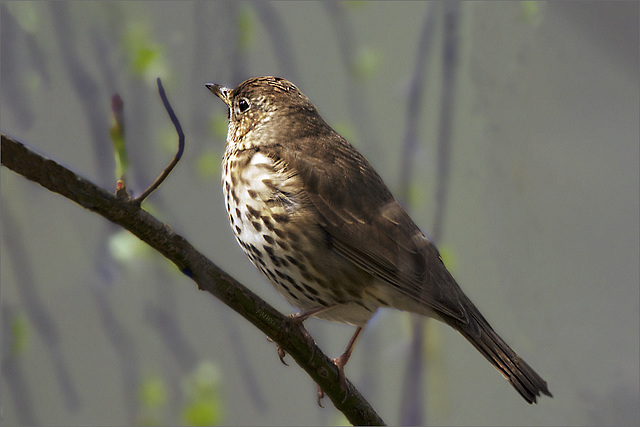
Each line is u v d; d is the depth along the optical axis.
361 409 5.01
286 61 5.21
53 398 5.25
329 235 5.04
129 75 5.19
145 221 4.93
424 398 5.14
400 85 5.18
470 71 5.16
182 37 5.21
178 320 5.26
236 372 5.28
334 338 5.24
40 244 5.24
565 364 5.18
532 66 5.16
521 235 5.18
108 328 5.25
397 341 5.18
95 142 5.18
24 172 4.91
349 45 5.22
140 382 5.25
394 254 5.04
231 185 5.06
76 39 5.18
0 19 5.18
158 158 5.21
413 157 5.16
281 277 5.05
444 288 5.04
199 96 5.21
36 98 5.18
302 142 5.06
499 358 5.03
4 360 5.23
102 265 5.24
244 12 5.20
